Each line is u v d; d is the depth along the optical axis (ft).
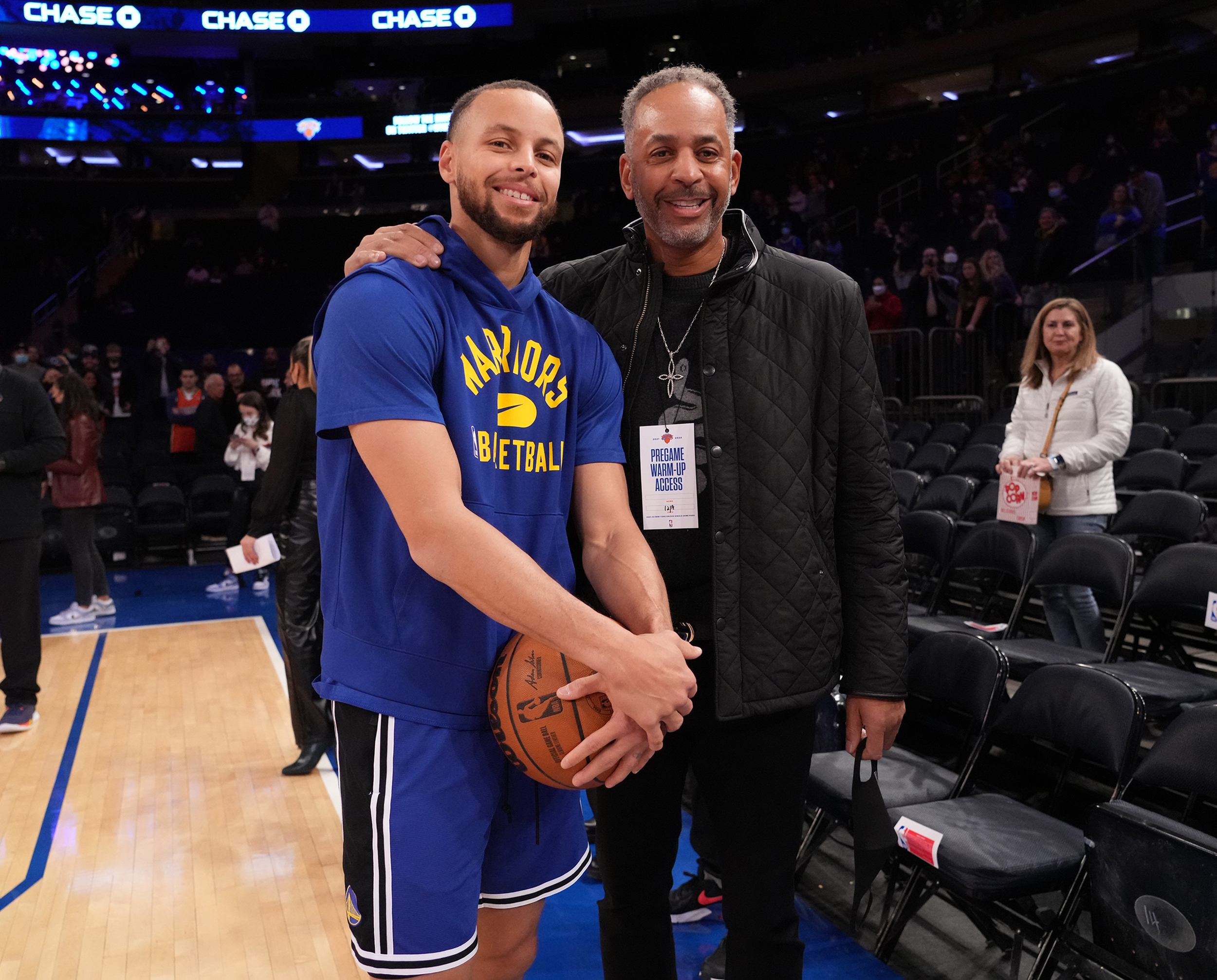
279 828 10.96
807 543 5.57
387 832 4.49
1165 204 35.12
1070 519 12.75
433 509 4.16
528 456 4.91
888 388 31.40
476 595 4.13
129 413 38.60
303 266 57.00
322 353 4.44
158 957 8.38
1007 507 12.76
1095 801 10.59
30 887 9.64
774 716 5.56
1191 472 17.98
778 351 5.59
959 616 16.48
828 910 8.86
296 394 11.94
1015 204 42.70
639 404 5.73
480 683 4.68
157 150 57.98
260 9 49.39
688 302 5.76
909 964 7.98
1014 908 7.12
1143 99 42.86
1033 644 11.54
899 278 42.04
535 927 5.36
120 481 30.32
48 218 53.36
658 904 5.80
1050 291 33.09
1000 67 49.93
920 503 17.42
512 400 4.85
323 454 4.85
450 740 4.61
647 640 4.19
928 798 8.11
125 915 9.10
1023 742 12.00
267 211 55.21
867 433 5.70
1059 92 45.21
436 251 4.72
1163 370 28.89
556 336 5.11
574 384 5.17
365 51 57.77
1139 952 5.90
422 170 57.36
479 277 4.78
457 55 58.85
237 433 24.99
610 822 5.74
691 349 5.70
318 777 12.47
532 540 4.93
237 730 14.35
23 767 12.91
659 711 4.10
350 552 4.67
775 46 57.00
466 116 4.77
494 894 5.09
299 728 12.59
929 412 29.89
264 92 58.59
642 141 5.40
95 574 22.12
